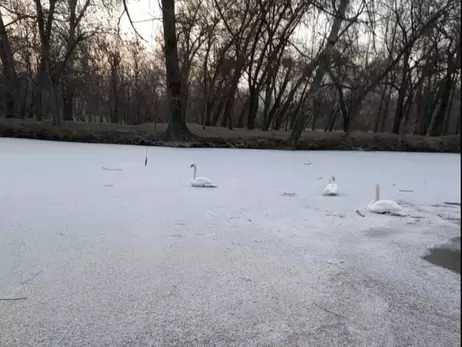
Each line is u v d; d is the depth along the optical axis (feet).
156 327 8.19
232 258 12.26
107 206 18.37
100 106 128.06
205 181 24.81
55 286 9.78
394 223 17.48
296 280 10.83
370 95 115.85
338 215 18.60
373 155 60.59
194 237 14.23
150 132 64.28
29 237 13.38
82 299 9.19
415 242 14.67
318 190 25.49
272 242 14.07
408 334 8.31
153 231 14.70
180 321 8.46
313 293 10.09
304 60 89.71
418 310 9.36
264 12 55.77
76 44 65.41
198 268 11.34
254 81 86.58
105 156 40.29
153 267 11.24
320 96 101.96
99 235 13.92
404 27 76.89
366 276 11.32
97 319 8.38
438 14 63.52
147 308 8.93
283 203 20.89
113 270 10.90
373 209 19.42
